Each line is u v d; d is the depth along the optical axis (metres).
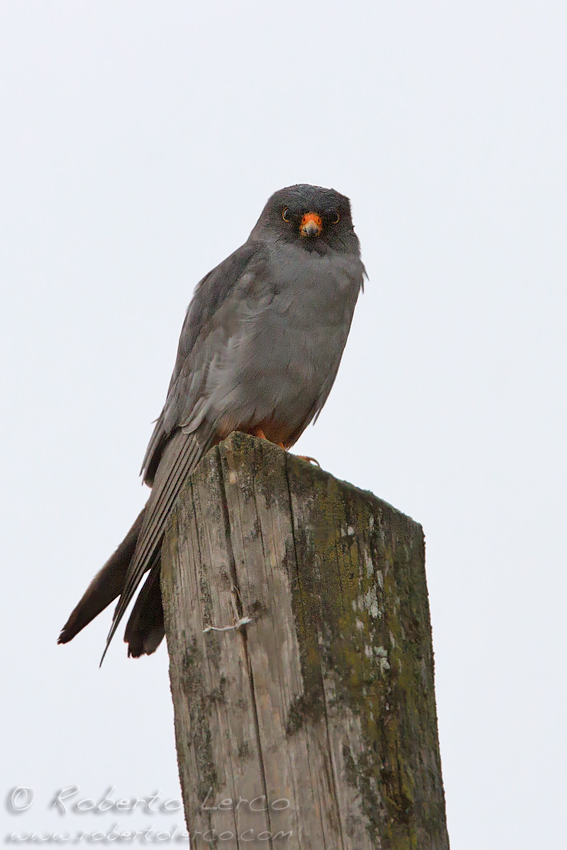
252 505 5.91
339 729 5.47
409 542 6.12
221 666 5.76
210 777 5.63
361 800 5.37
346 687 5.55
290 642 5.64
